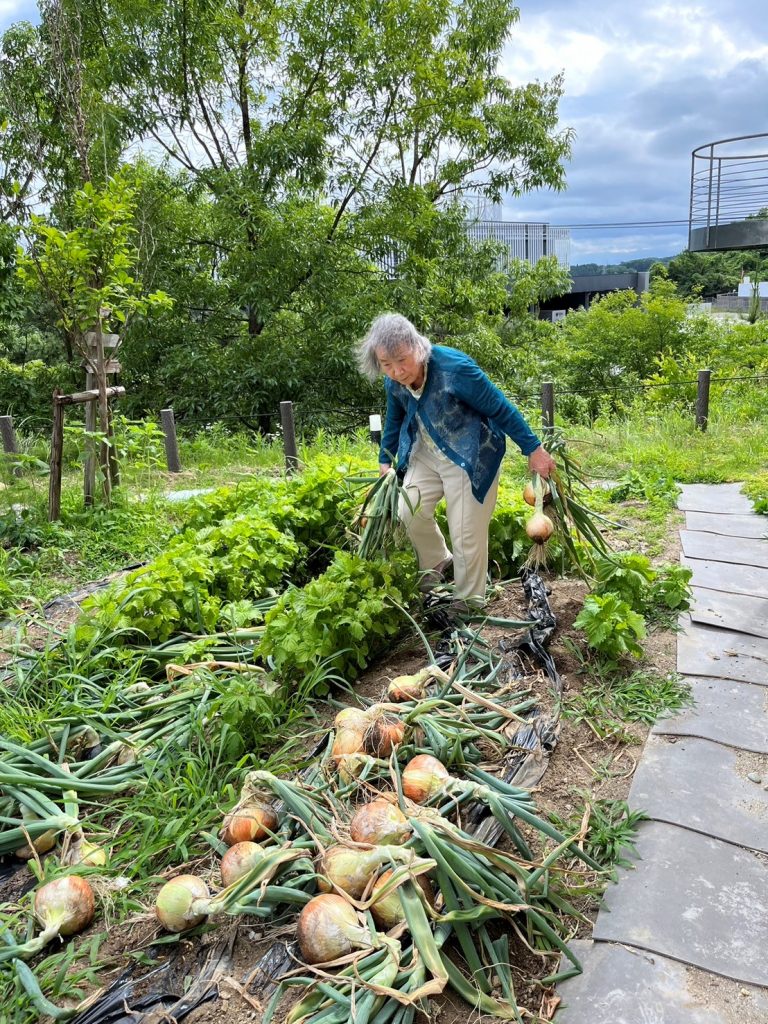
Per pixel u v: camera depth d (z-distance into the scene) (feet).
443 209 58.44
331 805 8.02
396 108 51.98
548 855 7.54
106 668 12.01
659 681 11.64
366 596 11.85
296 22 48.42
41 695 11.20
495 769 9.25
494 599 14.53
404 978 6.38
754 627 13.47
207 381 49.90
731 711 10.87
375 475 17.78
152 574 13.11
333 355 47.55
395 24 49.37
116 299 23.80
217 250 54.60
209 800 8.80
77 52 24.17
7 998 6.71
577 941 7.30
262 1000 6.53
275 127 49.21
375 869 6.89
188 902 7.06
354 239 51.16
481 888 6.96
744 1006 6.49
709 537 19.04
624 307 76.38
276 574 15.06
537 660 11.93
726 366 56.54
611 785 9.42
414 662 12.39
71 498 23.25
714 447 30.37
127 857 8.15
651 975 6.83
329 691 11.59
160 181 49.85
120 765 9.70
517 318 72.95
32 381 53.98
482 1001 6.48
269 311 48.80
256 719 10.30
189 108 50.03
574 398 62.90
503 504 16.05
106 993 6.74
